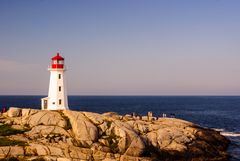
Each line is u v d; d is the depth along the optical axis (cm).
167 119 7219
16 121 5866
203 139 6775
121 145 5322
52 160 4550
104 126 5631
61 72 6938
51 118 5788
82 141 5281
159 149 5766
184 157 5831
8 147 4725
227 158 6288
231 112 17775
